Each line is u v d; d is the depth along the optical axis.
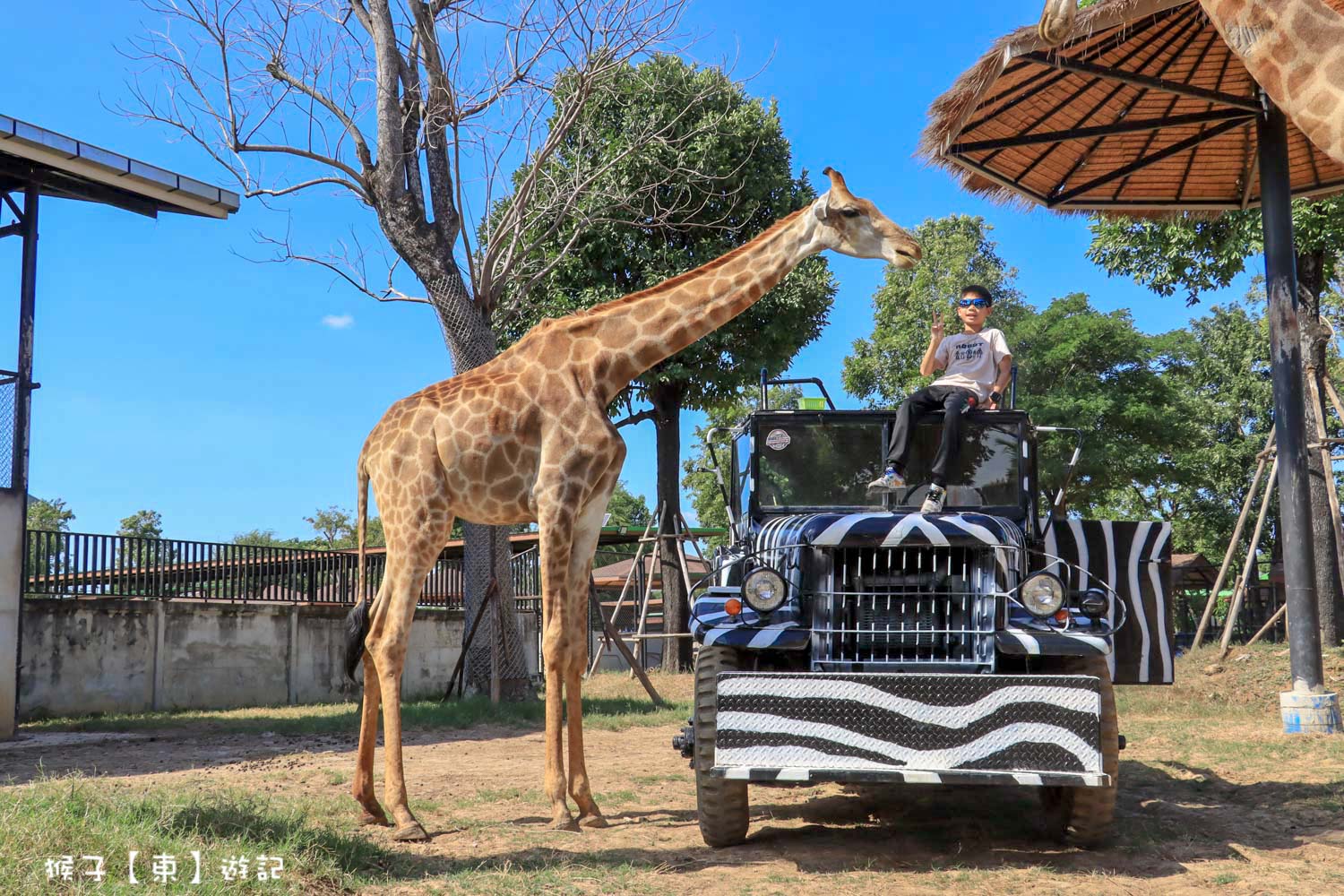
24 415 12.27
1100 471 27.98
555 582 5.91
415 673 19.86
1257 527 14.95
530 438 6.01
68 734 12.16
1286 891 4.56
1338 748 8.26
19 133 11.33
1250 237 16.25
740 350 20.78
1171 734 9.48
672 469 22.11
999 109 9.88
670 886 4.67
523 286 15.84
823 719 4.97
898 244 6.06
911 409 6.70
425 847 5.49
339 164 14.30
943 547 5.44
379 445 6.28
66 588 15.41
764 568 5.38
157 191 12.80
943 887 4.65
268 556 18.33
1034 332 28.73
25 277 12.41
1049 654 5.21
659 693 16.06
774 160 21.06
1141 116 10.48
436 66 14.48
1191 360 37.25
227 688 17.14
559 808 5.92
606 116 20.25
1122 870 4.99
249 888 4.15
